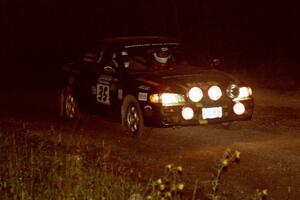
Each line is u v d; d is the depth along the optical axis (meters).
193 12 30.84
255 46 25.83
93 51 13.76
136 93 11.82
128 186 8.20
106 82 12.83
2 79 26.64
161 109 11.33
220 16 29.41
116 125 13.65
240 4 29.22
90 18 36.03
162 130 12.61
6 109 17.23
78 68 14.15
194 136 11.92
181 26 30.75
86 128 13.41
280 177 8.80
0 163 9.65
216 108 11.48
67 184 8.34
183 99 11.38
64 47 34.00
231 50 25.92
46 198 7.96
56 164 9.47
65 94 14.73
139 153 10.70
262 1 28.70
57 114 15.77
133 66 12.55
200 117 11.42
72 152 10.65
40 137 12.34
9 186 8.48
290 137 11.46
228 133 12.05
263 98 16.78
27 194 8.03
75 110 14.35
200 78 11.70
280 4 28.09
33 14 38.28
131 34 33.22
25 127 13.70
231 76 11.95
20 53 34.66
